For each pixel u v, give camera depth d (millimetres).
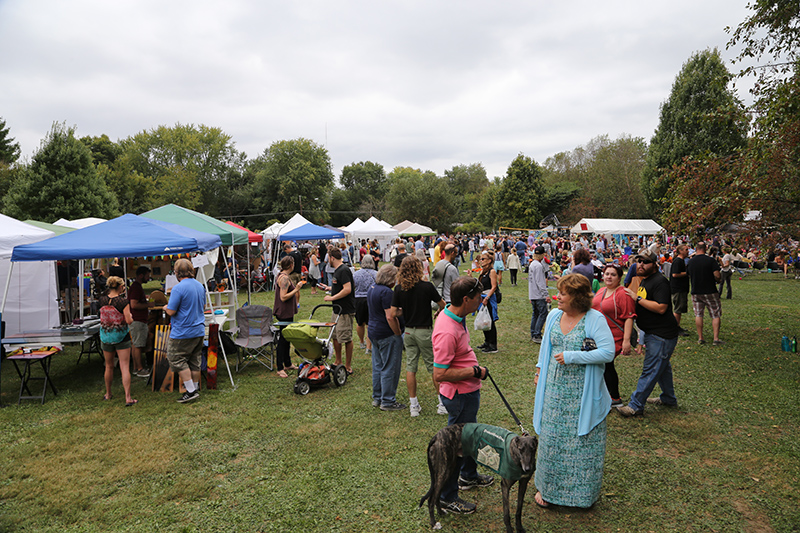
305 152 58531
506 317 10883
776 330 9000
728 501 3453
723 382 6059
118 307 5668
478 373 3424
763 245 7359
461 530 3156
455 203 62219
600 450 3201
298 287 7027
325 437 4688
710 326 9602
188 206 52062
